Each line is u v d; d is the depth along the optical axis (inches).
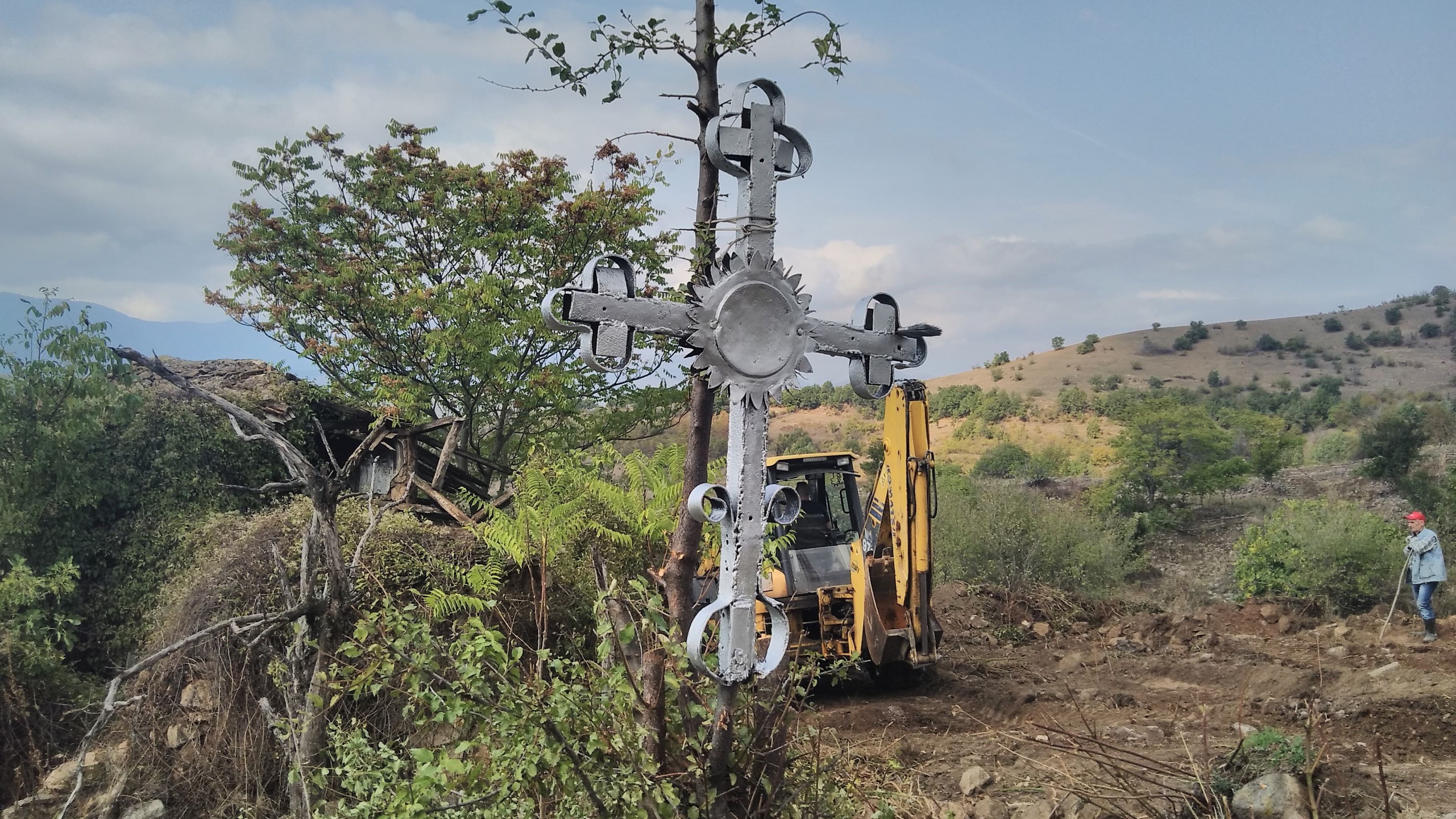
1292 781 201.5
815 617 406.9
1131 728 325.4
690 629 117.0
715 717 124.1
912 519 375.2
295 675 198.4
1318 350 3440.0
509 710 127.8
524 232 566.6
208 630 185.8
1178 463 917.8
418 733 179.8
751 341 119.3
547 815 139.7
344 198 636.7
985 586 613.6
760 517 119.3
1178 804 210.7
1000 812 228.7
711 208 146.9
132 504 469.7
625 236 573.0
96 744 305.3
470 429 559.5
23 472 424.5
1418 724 309.3
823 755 187.8
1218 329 3841.0
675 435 617.6
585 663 154.6
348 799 187.0
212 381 546.3
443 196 614.9
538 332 527.5
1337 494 934.4
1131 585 708.0
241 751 279.0
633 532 300.2
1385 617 538.9
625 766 127.3
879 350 131.0
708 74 146.9
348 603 197.9
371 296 569.6
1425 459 962.1
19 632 348.5
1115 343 3722.9
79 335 441.1
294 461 199.6
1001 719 365.7
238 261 618.8
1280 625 528.4
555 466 327.3
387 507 226.4
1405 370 3107.8
